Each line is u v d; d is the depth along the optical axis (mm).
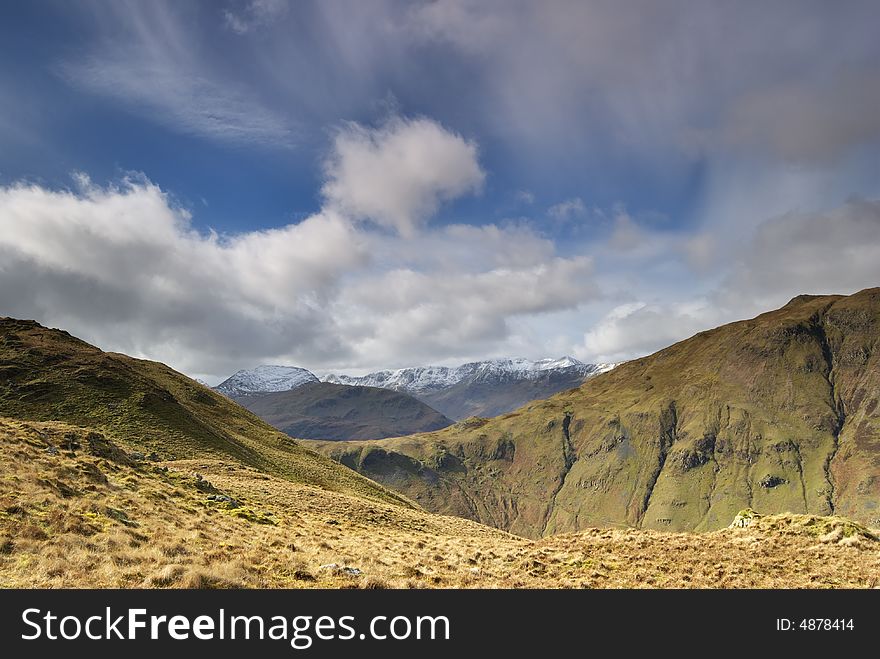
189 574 18938
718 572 27172
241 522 32781
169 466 69312
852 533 33719
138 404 101000
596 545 34219
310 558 25422
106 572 18734
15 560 18438
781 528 35938
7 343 123312
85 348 140875
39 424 41344
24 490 25047
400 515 61312
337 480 117312
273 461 110562
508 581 24656
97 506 25750
